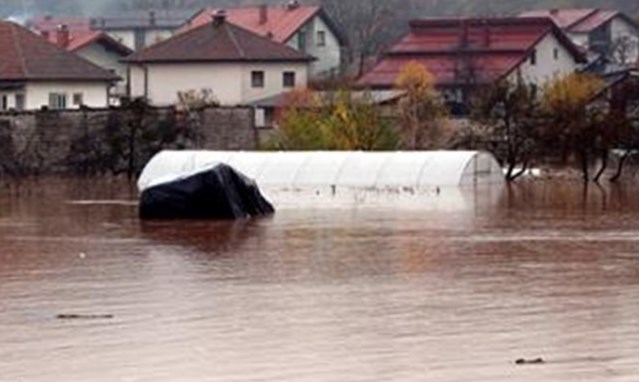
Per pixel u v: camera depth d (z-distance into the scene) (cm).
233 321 3444
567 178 8975
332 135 9300
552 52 13975
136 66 13612
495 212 6494
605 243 5084
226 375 2883
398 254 4762
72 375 2891
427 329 3319
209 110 9725
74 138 9419
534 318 3450
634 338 3181
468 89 13062
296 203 7138
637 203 6975
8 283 4122
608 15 19112
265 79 13375
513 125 9225
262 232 5612
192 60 13300
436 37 13850
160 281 4134
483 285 4003
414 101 9969
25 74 11625
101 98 12038
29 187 8438
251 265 4494
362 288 3959
